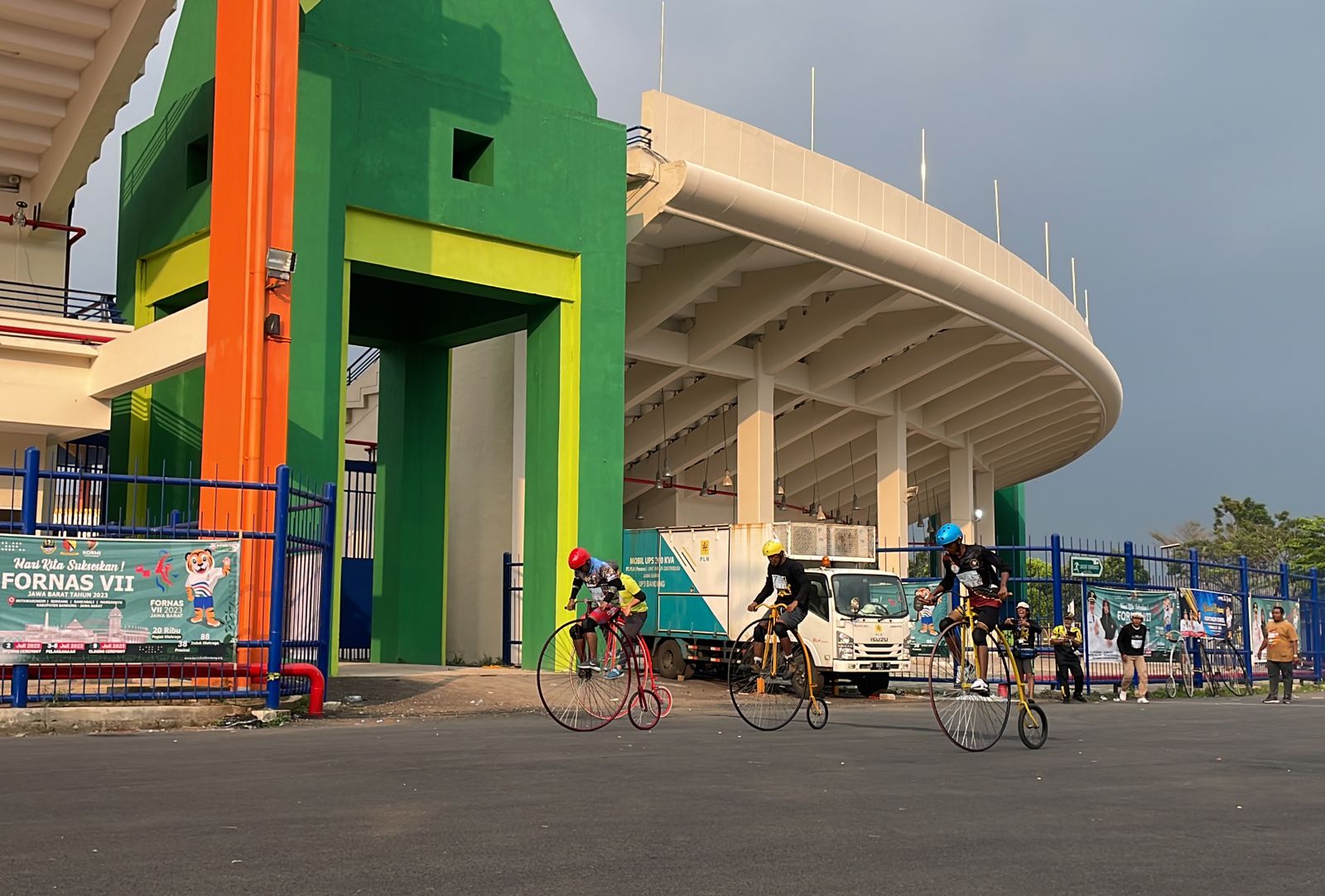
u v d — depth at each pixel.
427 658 31.52
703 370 39.88
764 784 9.97
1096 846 7.34
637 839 7.31
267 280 19.42
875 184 36.97
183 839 7.10
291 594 17.45
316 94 24.34
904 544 48.59
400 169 25.44
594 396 28.20
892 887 6.11
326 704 18.02
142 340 22.84
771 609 16.41
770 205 32.53
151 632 15.02
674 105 31.92
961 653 13.46
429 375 32.62
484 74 27.42
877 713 20.77
